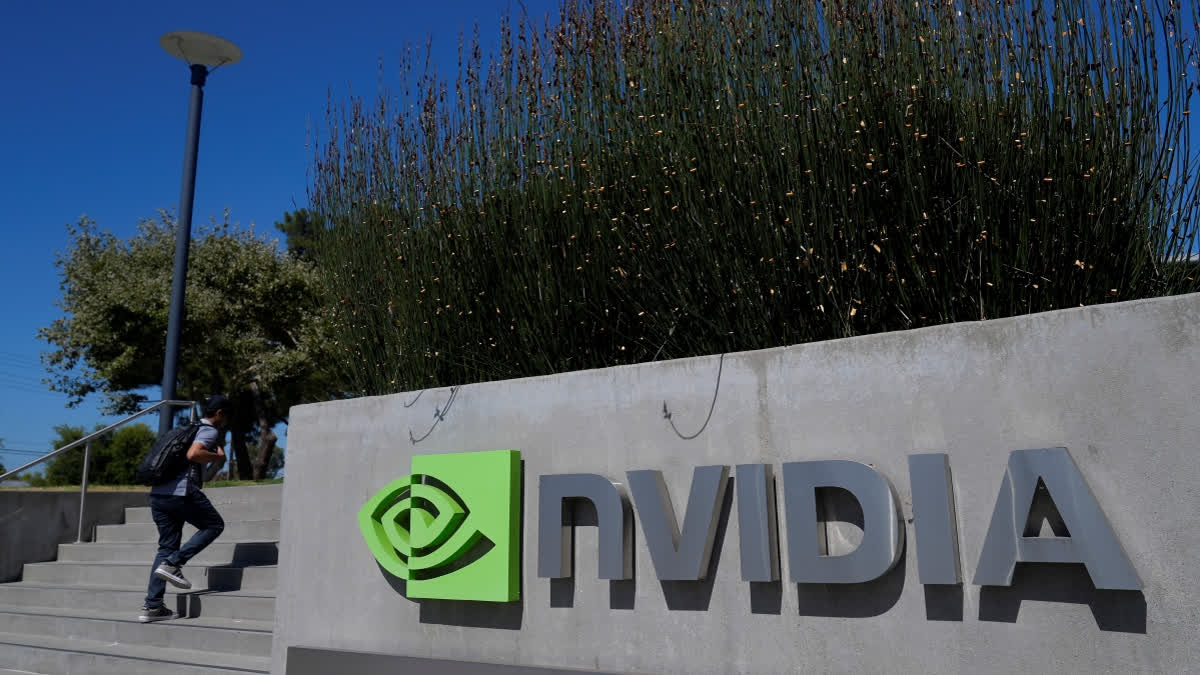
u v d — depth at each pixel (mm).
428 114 5172
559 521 3854
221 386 21875
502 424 4250
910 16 3623
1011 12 3400
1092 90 3238
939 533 2959
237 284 20734
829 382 3348
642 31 4418
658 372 3795
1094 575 2662
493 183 4852
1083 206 3242
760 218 3803
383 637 4477
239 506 8062
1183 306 2729
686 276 4023
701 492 3473
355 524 4719
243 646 5379
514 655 3990
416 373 4953
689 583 3523
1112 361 2820
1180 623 2590
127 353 19844
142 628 5879
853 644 3123
